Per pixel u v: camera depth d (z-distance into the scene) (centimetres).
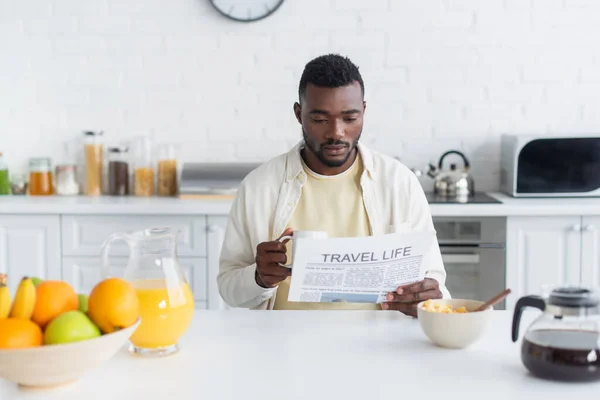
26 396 118
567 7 342
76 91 354
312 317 164
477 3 343
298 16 346
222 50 349
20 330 112
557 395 116
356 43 346
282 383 122
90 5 349
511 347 140
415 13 344
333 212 195
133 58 351
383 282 157
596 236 304
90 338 116
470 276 308
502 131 349
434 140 351
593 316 121
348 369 129
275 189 197
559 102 346
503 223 305
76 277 316
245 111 352
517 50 345
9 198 335
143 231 139
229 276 194
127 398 116
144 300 134
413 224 196
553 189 321
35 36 351
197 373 128
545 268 306
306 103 179
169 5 347
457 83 347
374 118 350
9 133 356
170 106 353
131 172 356
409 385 121
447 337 138
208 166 339
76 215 314
